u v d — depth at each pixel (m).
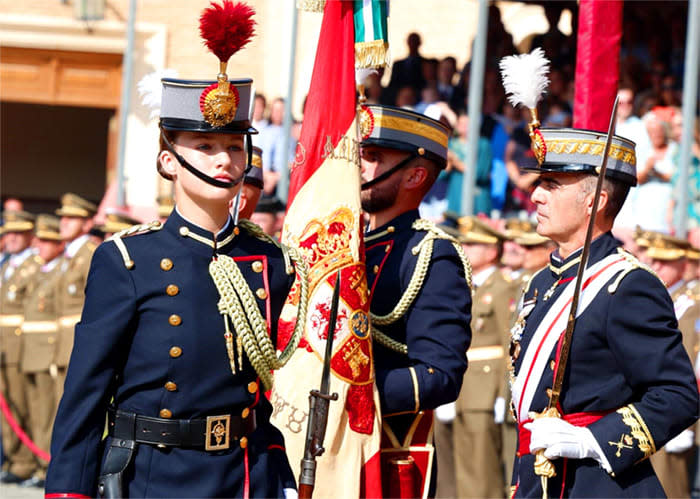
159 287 10.41
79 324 10.51
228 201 10.71
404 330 13.52
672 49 36.91
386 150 14.02
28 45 48.25
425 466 13.48
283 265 11.08
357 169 13.30
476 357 27.97
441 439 28.97
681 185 27.61
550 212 12.57
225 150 10.54
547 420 11.66
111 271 10.45
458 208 35.41
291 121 33.44
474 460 27.89
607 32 14.70
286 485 10.96
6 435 35.44
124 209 38.03
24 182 62.56
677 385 11.55
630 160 12.55
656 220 32.50
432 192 35.84
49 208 62.78
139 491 10.19
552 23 38.22
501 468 28.02
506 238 29.52
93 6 47.84
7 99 48.62
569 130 12.46
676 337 11.76
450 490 28.81
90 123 62.84
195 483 10.25
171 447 10.30
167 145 10.58
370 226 14.43
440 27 40.38
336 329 12.73
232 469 10.42
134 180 40.25
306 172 13.32
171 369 10.30
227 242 10.77
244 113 10.59
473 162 30.42
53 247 36.47
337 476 12.52
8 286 36.66
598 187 11.56
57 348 34.09
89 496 10.20
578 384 11.94
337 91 13.34
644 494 11.70
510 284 28.09
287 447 12.68
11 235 37.41
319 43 13.50
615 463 11.45
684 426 11.58
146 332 10.37
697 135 33.56
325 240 13.01
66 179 62.78
